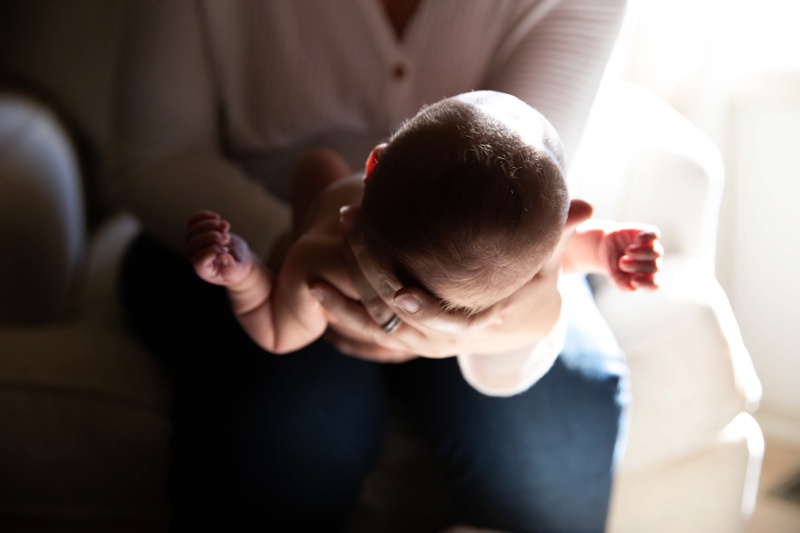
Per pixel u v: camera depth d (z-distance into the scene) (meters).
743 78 1.58
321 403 0.98
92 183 1.60
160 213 1.13
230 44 1.18
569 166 1.06
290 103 1.21
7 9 1.57
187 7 1.15
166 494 1.12
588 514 1.05
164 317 1.11
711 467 1.15
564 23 1.08
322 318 0.88
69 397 1.09
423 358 1.06
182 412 1.00
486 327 0.79
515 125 0.73
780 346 1.69
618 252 0.84
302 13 1.16
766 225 1.65
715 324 1.13
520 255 0.71
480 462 1.03
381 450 1.13
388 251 0.72
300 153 1.24
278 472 0.97
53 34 1.55
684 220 1.21
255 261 0.86
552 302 0.81
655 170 1.22
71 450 1.10
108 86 1.54
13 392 1.09
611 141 1.27
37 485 1.12
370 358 0.94
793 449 1.68
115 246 1.51
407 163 0.71
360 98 1.20
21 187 1.25
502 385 0.90
